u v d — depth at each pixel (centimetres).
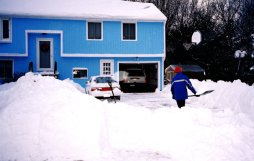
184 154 562
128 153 573
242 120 774
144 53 2306
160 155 562
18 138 585
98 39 2241
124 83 2205
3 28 2159
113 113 793
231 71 2911
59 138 593
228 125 709
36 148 569
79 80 2244
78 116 657
